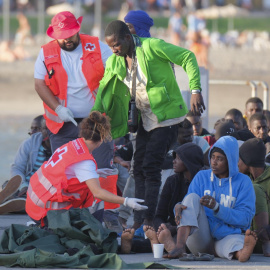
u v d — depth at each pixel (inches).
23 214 1326.3
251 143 1019.9
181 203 948.6
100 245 927.7
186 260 922.1
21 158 1338.6
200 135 1416.1
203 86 1621.6
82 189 974.4
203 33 5541.3
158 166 1058.1
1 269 866.1
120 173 1315.2
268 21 7642.7
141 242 992.9
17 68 4623.5
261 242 990.4
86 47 1128.8
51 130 1135.0
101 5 7293.3
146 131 1074.1
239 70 4527.6
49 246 924.0
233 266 883.4
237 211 949.2
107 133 970.1
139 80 1048.8
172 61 1038.4
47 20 7062.0
